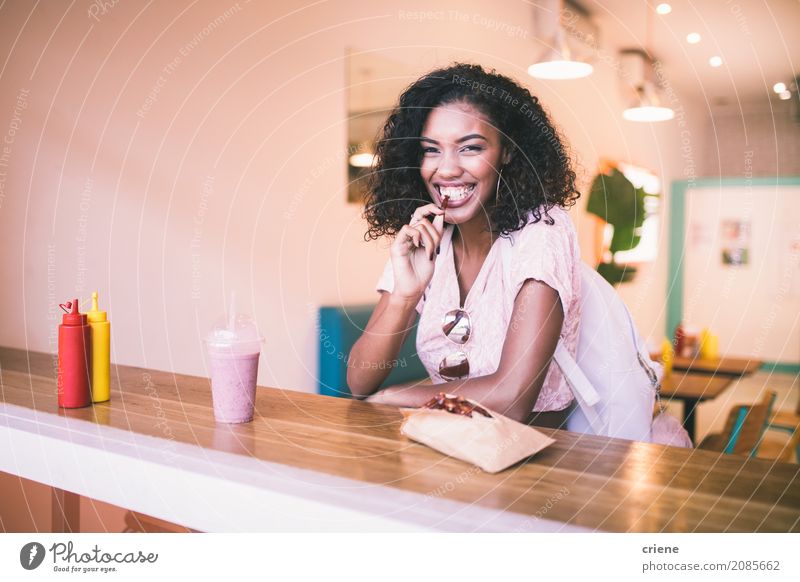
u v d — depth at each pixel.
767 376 6.15
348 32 2.95
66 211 1.95
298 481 0.71
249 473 0.73
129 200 2.14
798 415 2.88
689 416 2.73
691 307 6.95
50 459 0.88
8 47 1.77
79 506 1.45
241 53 2.49
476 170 1.18
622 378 1.12
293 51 2.70
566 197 1.23
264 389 1.15
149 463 0.78
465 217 1.20
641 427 1.13
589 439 0.87
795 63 5.01
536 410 1.12
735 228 6.79
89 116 1.99
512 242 1.14
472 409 0.81
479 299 1.18
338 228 3.05
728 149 6.72
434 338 1.23
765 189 6.62
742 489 0.69
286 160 2.74
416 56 3.30
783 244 6.65
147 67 2.17
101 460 0.83
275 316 2.75
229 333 0.92
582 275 1.15
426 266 1.22
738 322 6.82
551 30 2.99
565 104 4.25
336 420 0.94
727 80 5.60
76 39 1.94
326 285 3.01
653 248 6.42
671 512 0.63
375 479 0.71
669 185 6.69
